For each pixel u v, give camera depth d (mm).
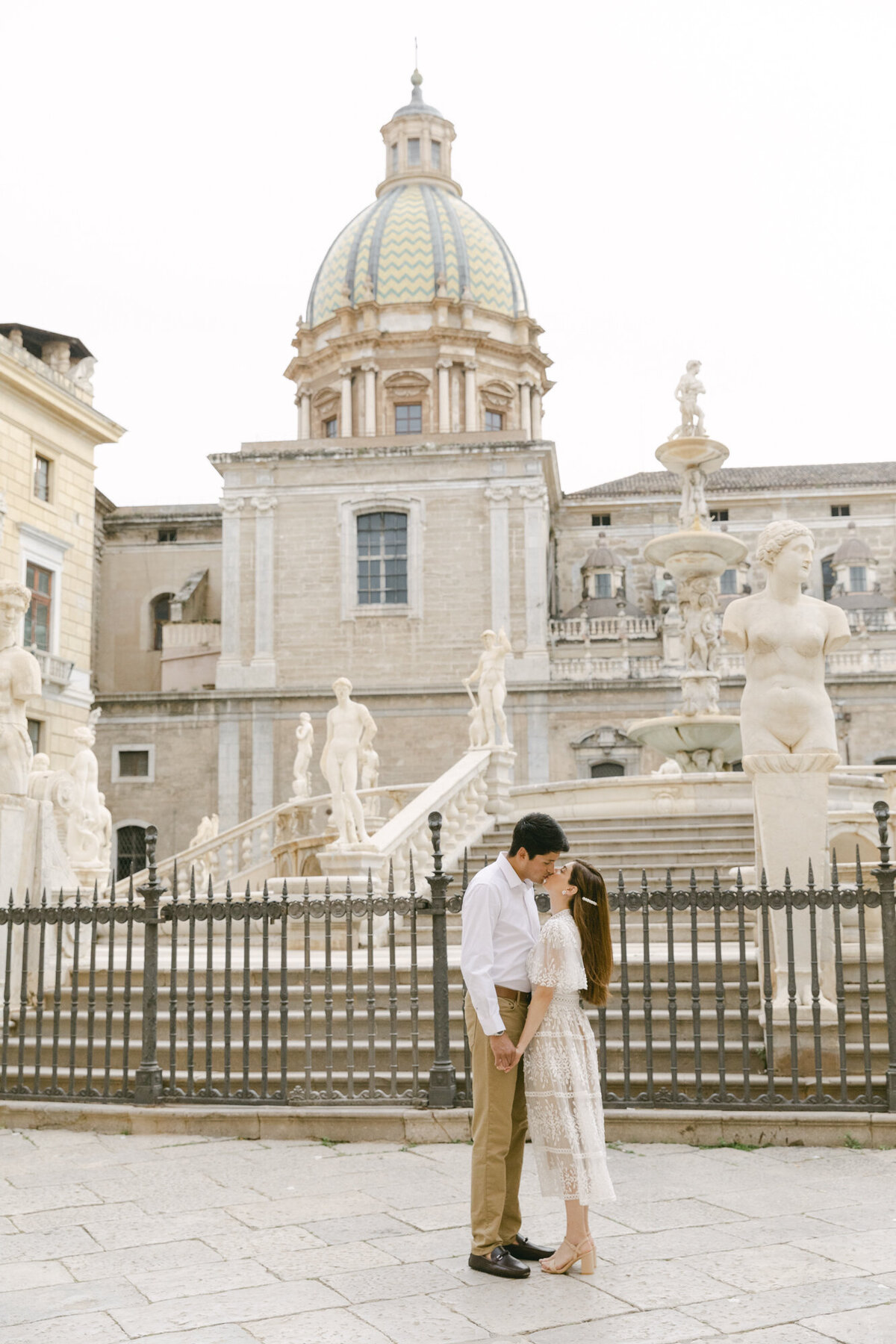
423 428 56344
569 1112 5547
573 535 58938
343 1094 8648
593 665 46250
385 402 56531
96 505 56719
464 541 47875
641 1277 5398
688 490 22594
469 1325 4863
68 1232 6184
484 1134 5652
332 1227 6230
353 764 16234
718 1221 6230
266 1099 8578
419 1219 6355
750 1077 8844
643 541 58594
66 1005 10914
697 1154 7703
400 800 21750
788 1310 4961
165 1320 4945
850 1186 6887
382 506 48312
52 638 42000
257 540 48656
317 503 48750
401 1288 5309
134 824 46812
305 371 59438
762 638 9734
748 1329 4773
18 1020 10680
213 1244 5957
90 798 21250
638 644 47812
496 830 19172
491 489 47906
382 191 63344
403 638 47500
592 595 56625
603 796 18828
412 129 63438
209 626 51906
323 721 46781
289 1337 4754
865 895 8203
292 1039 9789
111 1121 8625
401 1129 8227
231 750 46906
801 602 9898
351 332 57281
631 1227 6148
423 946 12969
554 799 19297
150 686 56406
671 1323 4848
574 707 45844
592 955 5781
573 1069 5598
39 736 40938
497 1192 5574
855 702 44688
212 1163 7676
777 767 9398
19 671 11539
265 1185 7102
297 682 47656
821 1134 7922
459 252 58000
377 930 13898
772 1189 6852
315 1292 5254
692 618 22234
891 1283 5266
